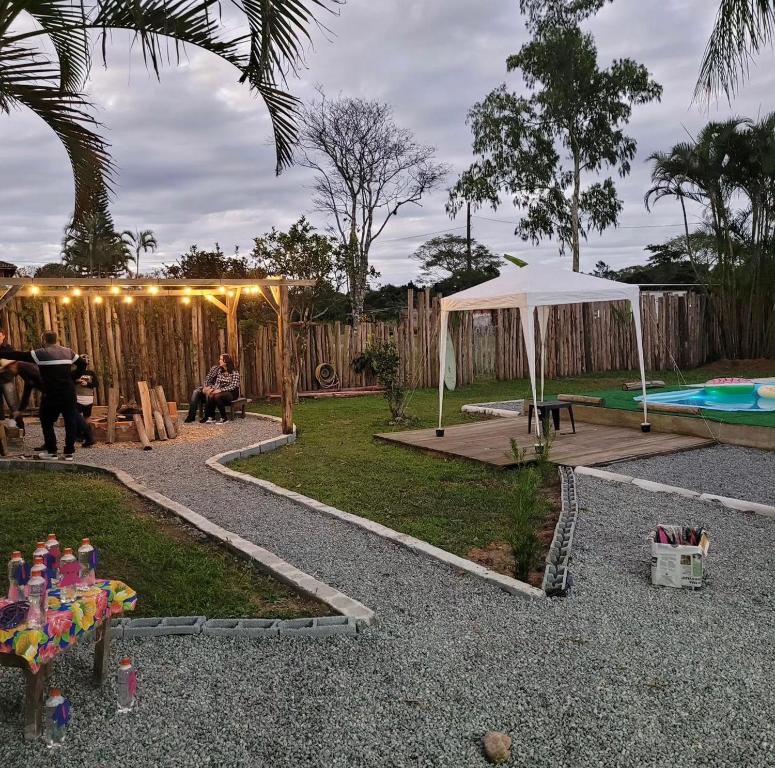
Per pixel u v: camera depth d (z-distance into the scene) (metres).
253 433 10.76
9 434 9.43
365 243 33.62
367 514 6.18
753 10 6.04
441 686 3.20
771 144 19.27
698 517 5.88
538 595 4.25
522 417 11.90
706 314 22.52
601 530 5.58
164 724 2.90
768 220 20.58
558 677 3.27
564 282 8.92
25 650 2.66
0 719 2.93
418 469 7.98
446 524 5.86
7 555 4.96
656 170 21.55
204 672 3.34
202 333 15.07
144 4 4.41
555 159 27.02
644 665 3.38
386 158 32.91
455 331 18.00
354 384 17.27
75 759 2.67
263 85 5.19
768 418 9.42
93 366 13.87
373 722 2.91
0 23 4.18
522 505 4.62
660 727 2.85
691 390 13.36
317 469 8.12
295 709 3.02
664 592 4.33
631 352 21.67
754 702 3.04
